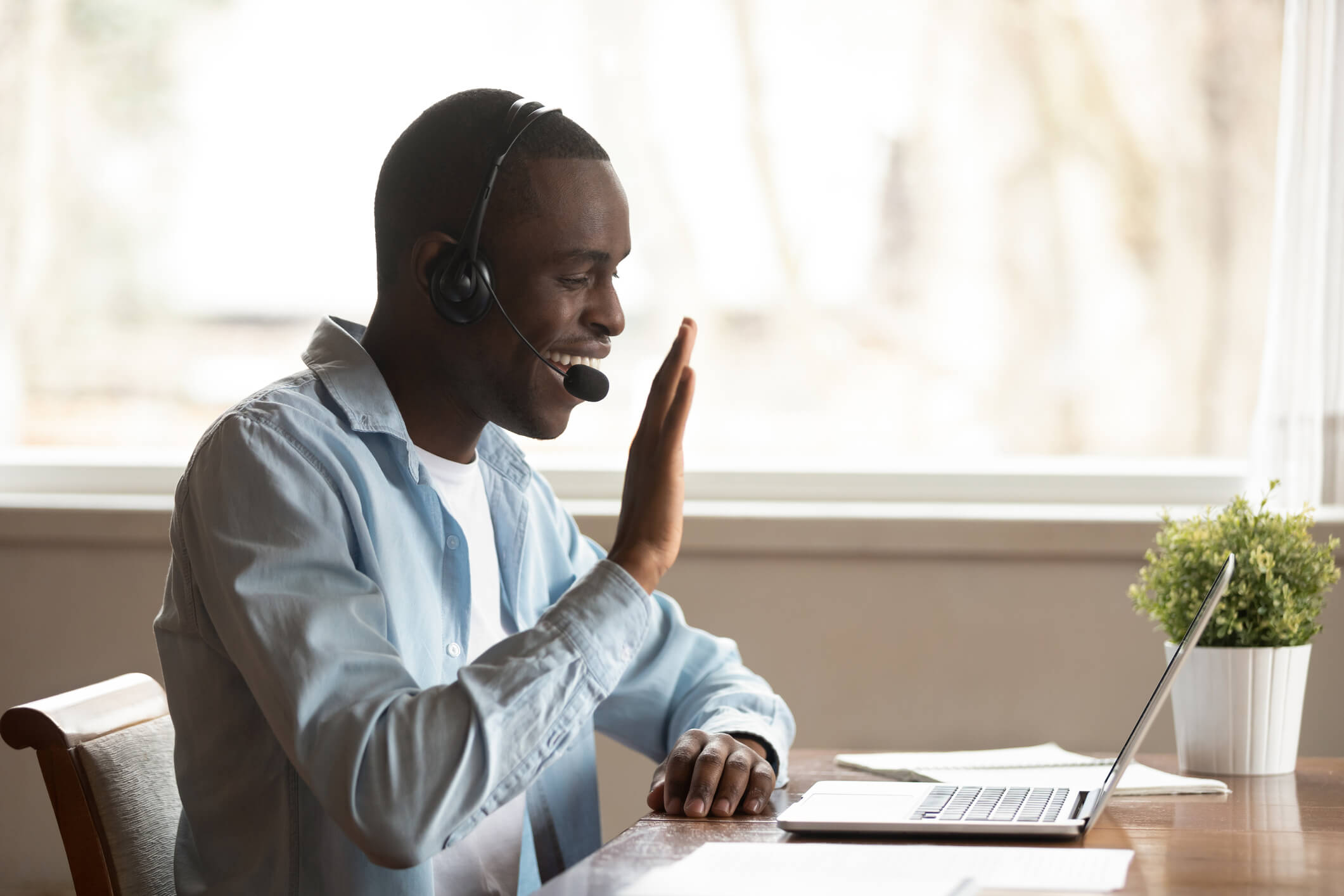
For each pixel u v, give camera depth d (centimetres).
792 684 382
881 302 438
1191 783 220
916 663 380
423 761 177
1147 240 430
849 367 438
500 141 215
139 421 450
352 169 446
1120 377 431
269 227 449
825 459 436
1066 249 434
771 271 439
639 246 439
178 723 215
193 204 450
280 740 186
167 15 451
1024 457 434
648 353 439
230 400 450
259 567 193
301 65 447
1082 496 417
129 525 388
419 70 444
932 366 437
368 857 185
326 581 196
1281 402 380
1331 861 166
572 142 220
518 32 440
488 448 258
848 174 438
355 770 176
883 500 420
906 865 160
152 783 217
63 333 451
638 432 204
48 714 204
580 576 276
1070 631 377
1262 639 238
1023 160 434
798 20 437
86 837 202
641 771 385
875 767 246
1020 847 172
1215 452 427
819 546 379
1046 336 434
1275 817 196
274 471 202
